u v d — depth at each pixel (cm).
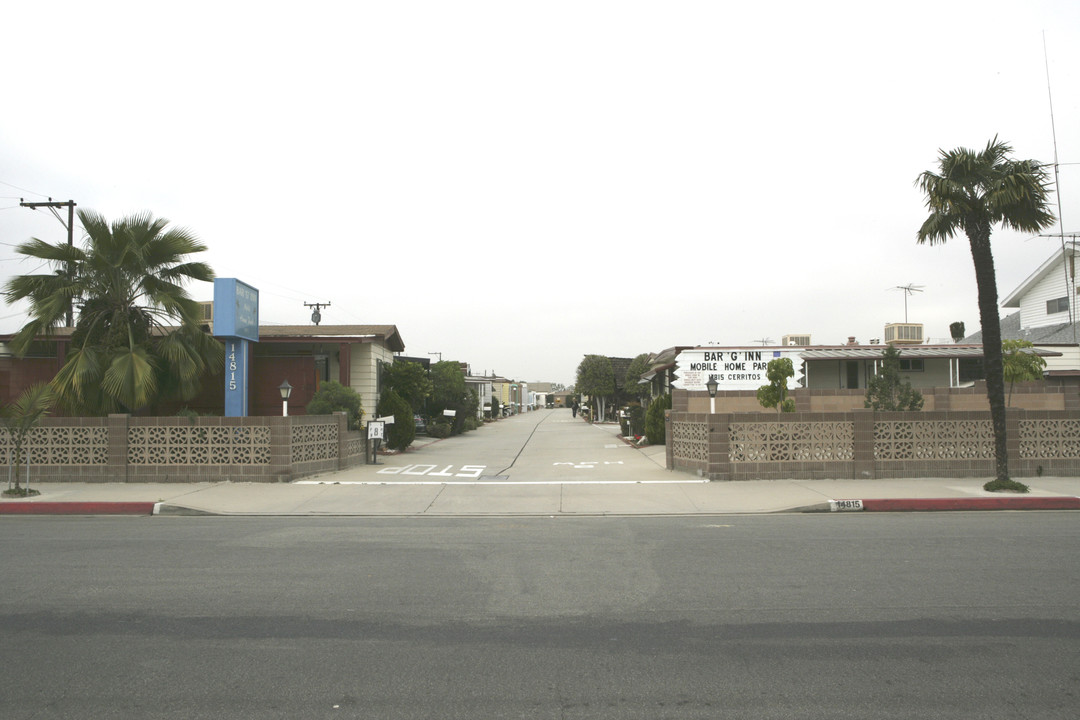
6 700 429
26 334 1592
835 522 1053
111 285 1639
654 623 566
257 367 2347
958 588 658
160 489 1397
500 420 6456
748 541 894
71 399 1582
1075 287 3219
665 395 2505
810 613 588
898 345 2714
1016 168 1241
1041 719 396
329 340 2250
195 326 1695
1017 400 2211
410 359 3584
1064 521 1048
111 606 620
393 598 640
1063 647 505
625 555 813
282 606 618
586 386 5969
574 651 506
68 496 1305
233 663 487
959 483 1382
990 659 484
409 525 1049
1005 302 3659
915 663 479
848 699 424
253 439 1501
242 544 894
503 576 718
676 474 1611
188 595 653
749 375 2494
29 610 609
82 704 423
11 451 1472
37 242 1597
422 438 3216
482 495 1345
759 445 1470
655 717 404
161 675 467
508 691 440
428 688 445
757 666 476
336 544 891
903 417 1469
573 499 1293
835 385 2545
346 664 484
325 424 1680
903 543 871
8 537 952
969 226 1293
